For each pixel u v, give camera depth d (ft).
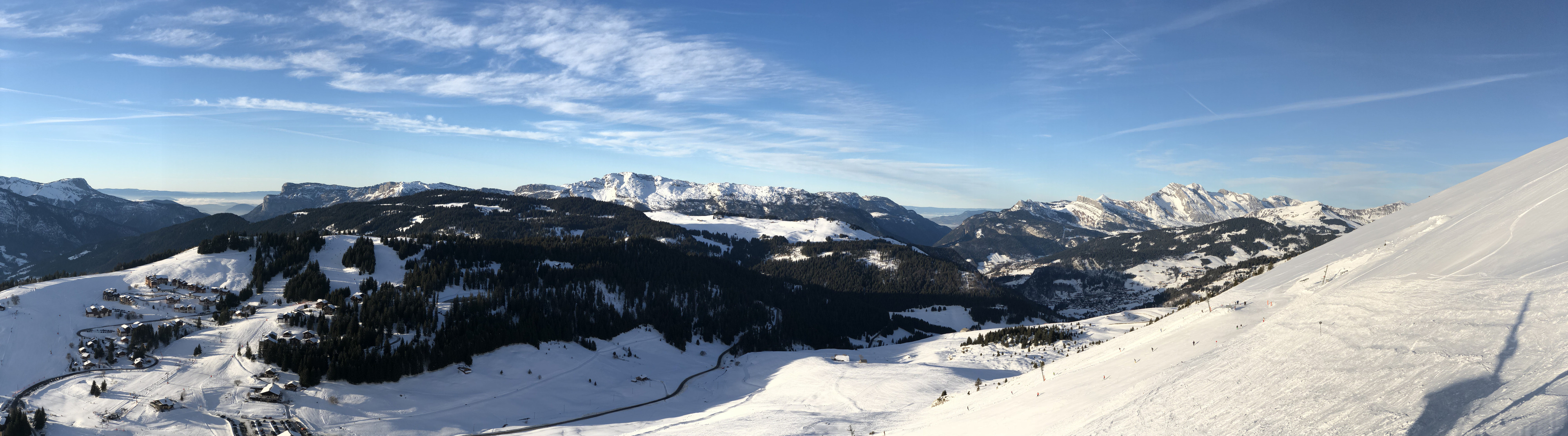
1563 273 65.98
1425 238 121.90
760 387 372.58
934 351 450.71
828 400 293.02
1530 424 40.91
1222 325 120.98
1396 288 89.30
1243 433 61.11
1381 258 121.70
